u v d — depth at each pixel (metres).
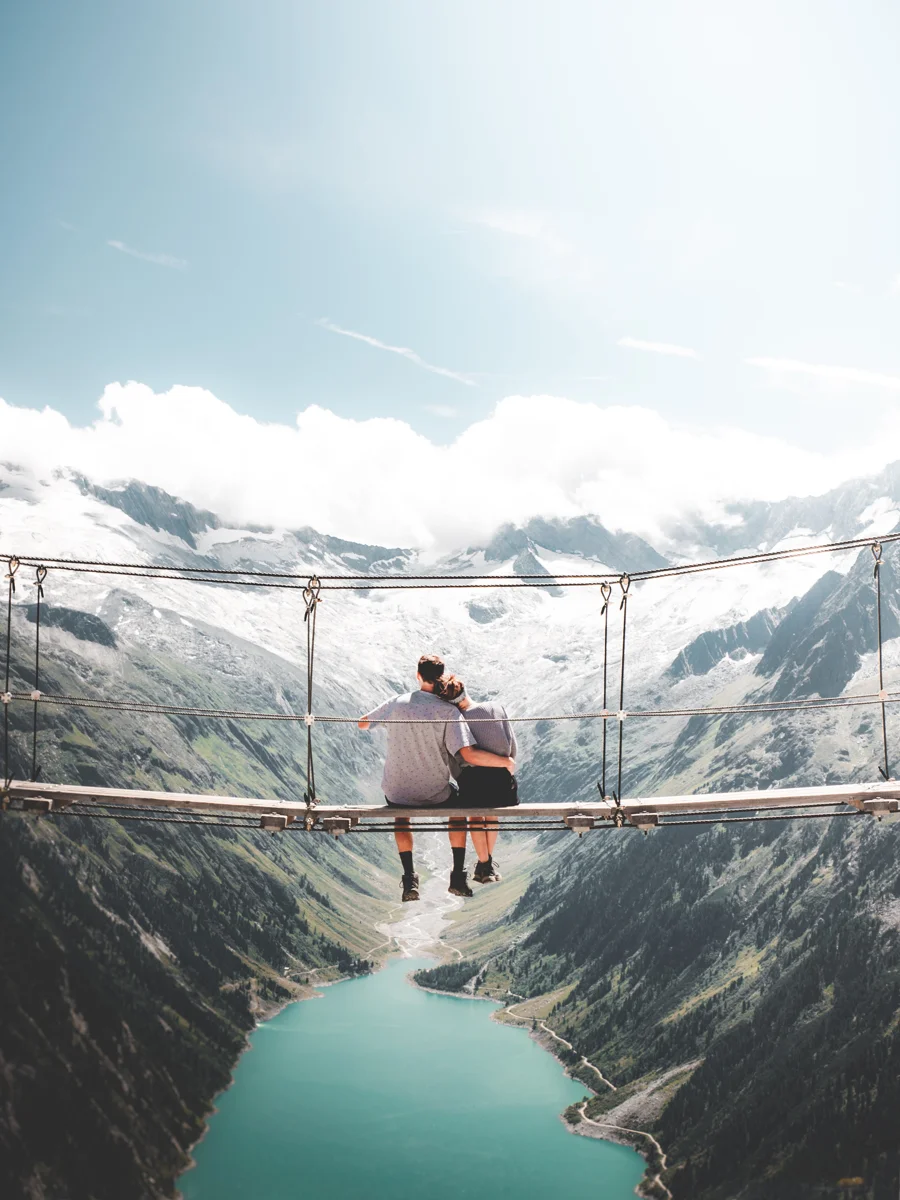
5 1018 180.62
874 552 16.11
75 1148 164.12
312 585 16.16
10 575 16.62
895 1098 175.62
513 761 16.19
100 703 15.98
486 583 16.30
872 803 15.93
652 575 16.17
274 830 15.84
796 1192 165.88
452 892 16.17
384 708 16.23
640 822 15.85
